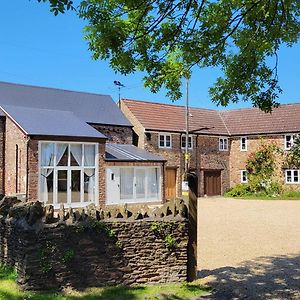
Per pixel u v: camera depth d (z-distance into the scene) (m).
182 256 8.38
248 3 7.49
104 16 7.01
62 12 5.14
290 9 7.75
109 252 7.88
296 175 38.38
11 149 24.77
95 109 33.81
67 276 7.57
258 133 40.56
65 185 24.27
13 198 9.27
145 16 7.11
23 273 7.35
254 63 8.88
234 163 42.00
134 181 28.66
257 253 11.71
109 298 7.19
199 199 35.94
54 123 25.31
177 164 37.47
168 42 7.70
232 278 8.91
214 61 8.83
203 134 39.78
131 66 7.66
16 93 30.80
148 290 7.78
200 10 7.23
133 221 8.05
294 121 39.69
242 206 28.05
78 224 7.70
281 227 17.17
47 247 7.47
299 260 10.74
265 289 8.16
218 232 15.72
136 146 35.78
